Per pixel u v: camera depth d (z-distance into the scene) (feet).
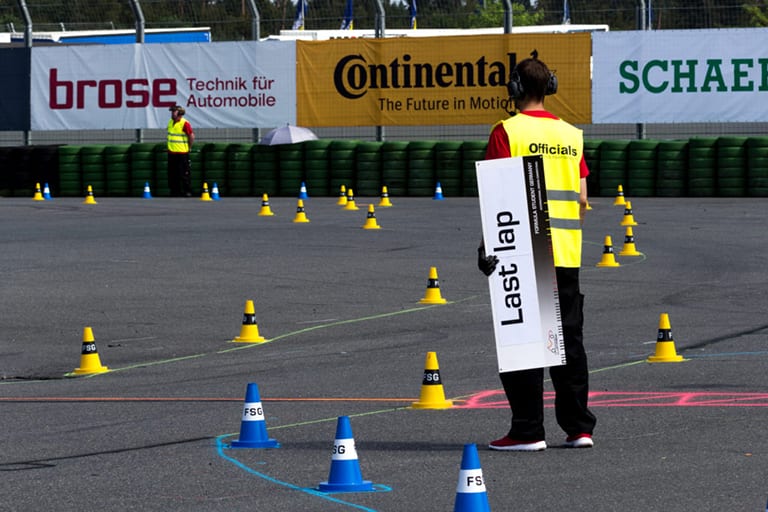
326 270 116.88
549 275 47.06
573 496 41.73
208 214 177.17
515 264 47.11
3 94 232.32
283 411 60.49
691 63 210.18
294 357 78.02
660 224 156.97
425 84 218.38
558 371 49.90
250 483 45.01
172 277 112.78
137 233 149.89
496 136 48.96
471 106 217.15
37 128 231.50
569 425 50.14
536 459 47.85
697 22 214.90
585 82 212.64
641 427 54.08
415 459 48.55
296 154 214.48
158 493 43.73
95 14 242.37
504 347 47.29
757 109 209.26
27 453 51.65
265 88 223.51
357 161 211.82
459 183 208.23
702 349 76.74
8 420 60.03
